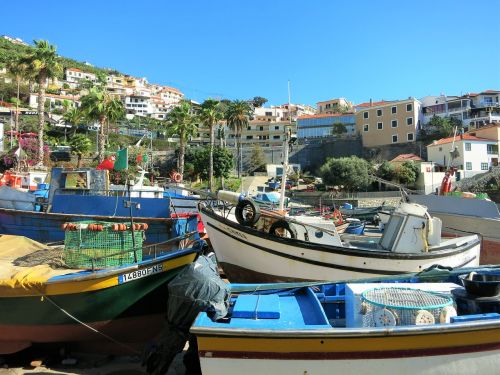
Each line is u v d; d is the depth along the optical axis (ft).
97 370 20.04
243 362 14.92
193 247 22.75
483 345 15.19
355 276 29.37
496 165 167.12
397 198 146.10
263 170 207.92
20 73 125.18
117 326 21.06
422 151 198.29
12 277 20.52
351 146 217.36
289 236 31.19
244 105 203.31
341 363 14.78
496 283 16.74
